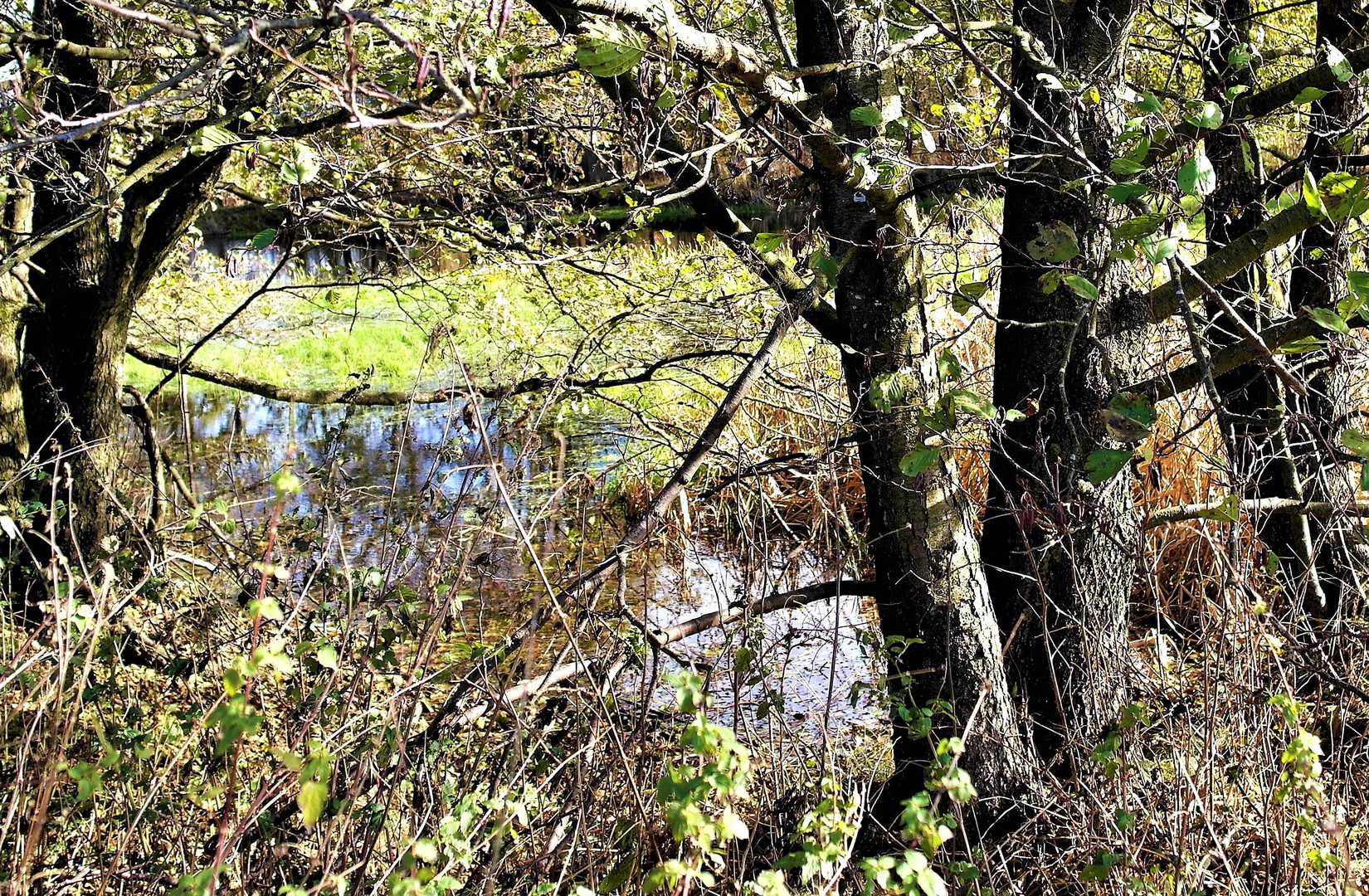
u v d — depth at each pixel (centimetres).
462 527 350
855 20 364
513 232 497
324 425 1176
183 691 352
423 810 276
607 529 543
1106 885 309
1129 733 321
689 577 488
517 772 271
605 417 761
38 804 242
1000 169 337
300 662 314
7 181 569
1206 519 337
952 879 306
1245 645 321
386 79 368
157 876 285
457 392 439
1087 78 354
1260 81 469
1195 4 381
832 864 222
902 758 387
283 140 342
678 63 325
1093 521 339
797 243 421
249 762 324
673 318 552
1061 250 287
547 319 692
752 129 368
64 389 606
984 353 676
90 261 603
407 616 337
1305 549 424
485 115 341
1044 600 348
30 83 440
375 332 1496
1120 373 369
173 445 1112
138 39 513
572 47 304
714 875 273
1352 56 335
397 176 492
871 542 391
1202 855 298
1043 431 373
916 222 379
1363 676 366
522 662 304
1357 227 416
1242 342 361
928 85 440
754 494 416
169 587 379
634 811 276
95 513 591
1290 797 296
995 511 400
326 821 273
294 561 397
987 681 362
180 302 857
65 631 277
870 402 376
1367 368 416
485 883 243
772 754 378
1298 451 421
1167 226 267
